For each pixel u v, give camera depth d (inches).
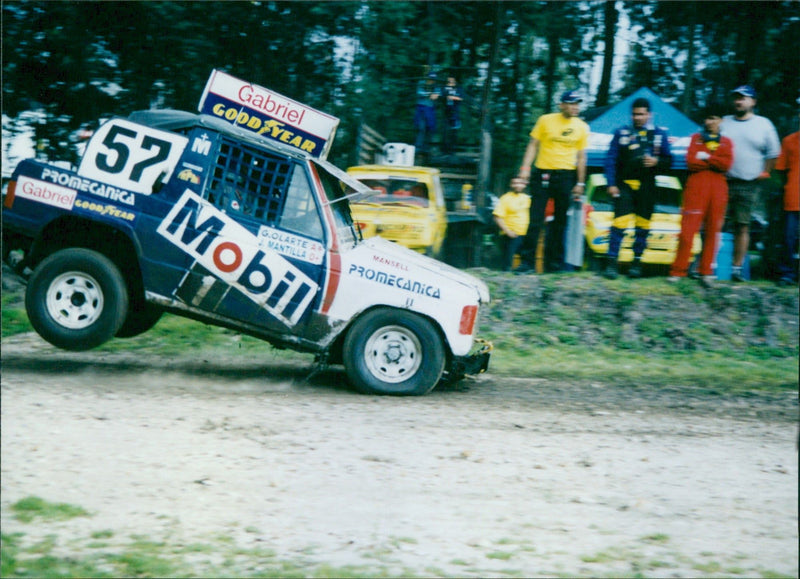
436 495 199.6
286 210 307.1
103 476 200.4
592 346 422.3
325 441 239.5
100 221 300.7
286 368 354.9
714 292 452.1
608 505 197.6
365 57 590.2
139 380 309.3
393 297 304.7
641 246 470.3
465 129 616.1
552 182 471.2
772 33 618.2
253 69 588.4
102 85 575.8
